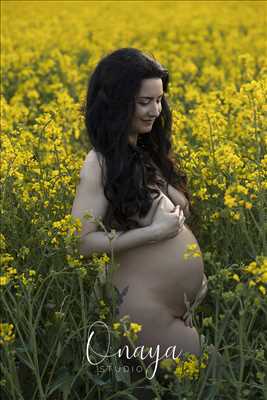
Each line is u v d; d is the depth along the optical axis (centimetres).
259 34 1548
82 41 1450
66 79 1111
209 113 634
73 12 2112
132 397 362
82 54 1422
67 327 408
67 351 405
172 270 379
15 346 409
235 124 680
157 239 371
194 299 397
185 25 1723
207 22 1758
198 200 502
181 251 382
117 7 2188
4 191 477
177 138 619
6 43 1380
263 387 360
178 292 383
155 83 369
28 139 632
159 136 406
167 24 1758
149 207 378
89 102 380
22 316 383
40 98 1055
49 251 430
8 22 1850
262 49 1357
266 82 566
